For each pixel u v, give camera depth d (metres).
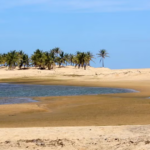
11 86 92.25
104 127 20.36
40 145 15.87
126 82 101.00
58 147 15.54
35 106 39.91
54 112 34.62
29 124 26.11
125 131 18.69
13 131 19.23
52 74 156.25
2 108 37.78
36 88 81.69
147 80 106.62
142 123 25.84
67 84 98.50
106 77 125.94
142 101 44.28
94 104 41.25
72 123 26.39
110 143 15.88
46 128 20.42
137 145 15.23
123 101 44.72
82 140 16.61
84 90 72.81
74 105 40.84
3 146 15.76
